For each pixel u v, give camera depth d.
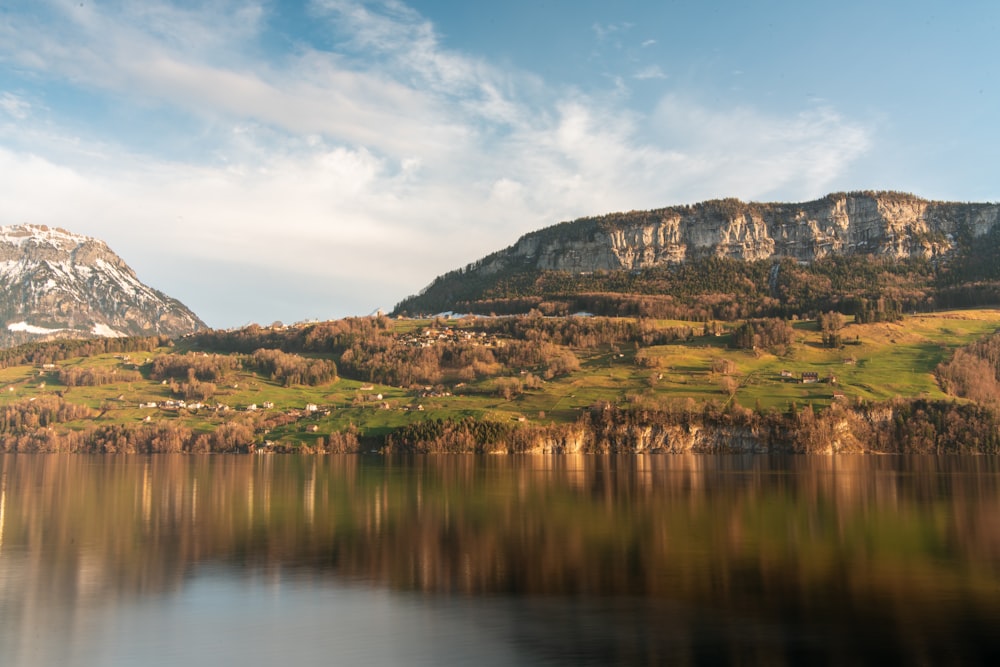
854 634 57.25
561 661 52.50
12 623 60.97
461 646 55.28
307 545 88.75
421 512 112.75
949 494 130.75
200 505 121.00
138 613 63.34
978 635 56.97
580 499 126.25
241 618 61.84
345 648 55.16
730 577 73.19
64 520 106.94
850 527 98.69
